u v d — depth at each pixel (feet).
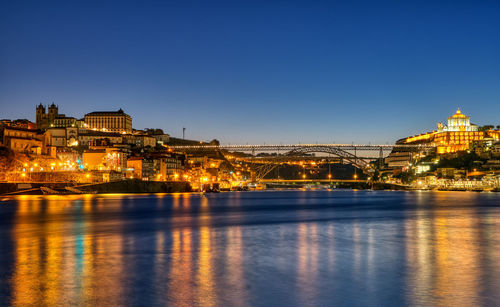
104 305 81.10
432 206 393.70
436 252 133.90
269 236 170.40
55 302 82.79
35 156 624.59
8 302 82.69
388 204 433.07
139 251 134.21
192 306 80.64
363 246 145.48
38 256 125.49
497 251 136.05
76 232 181.06
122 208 330.34
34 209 309.83
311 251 135.33
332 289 91.30
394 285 94.38
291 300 84.17
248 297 85.81
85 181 604.49
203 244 148.87
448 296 86.58
